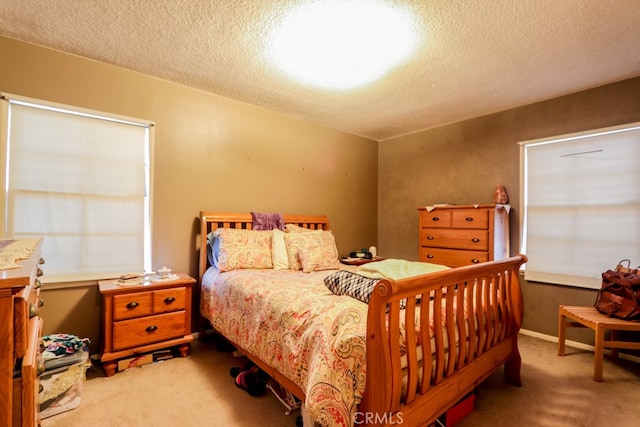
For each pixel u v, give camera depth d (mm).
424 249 3529
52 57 2230
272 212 3457
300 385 1406
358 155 4363
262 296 1867
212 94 2994
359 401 1206
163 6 1735
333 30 1931
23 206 2150
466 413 1636
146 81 2623
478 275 1698
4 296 741
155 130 2678
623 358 2488
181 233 2834
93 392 1925
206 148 2973
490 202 3408
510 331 2064
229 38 2051
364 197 4453
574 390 2012
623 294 2273
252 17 1819
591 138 2734
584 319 2271
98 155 2438
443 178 3852
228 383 2051
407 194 4262
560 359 2479
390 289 1141
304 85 2754
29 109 2176
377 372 1161
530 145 3109
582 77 2535
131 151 2590
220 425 1624
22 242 1439
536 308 3012
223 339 2596
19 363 808
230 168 3131
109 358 2105
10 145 2109
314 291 1791
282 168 3545
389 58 2254
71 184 2324
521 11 1715
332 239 3102
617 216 2586
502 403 1859
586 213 2746
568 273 2832
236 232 2764
